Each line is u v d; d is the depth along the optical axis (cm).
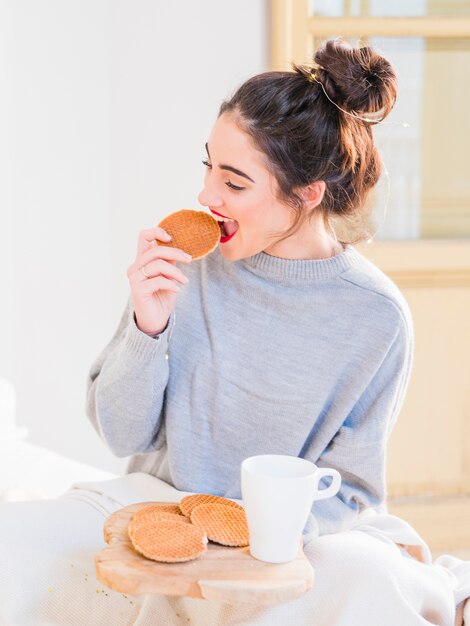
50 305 230
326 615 116
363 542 123
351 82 127
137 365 132
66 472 186
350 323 136
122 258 242
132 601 123
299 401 135
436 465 255
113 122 237
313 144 126
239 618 118
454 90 244
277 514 104
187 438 139
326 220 140
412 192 247
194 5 234
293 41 233
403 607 115
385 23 236
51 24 221
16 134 217
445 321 249
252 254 134
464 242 245
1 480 175
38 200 224
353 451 135
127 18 233
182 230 131
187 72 236
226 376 137
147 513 117
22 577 119
